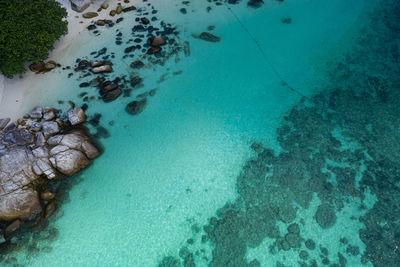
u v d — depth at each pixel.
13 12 13.59
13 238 11.95
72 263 11.72
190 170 14.23
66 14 16.73
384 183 14.05
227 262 11.92
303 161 14.66
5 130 14.28
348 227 12.91
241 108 16.41
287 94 17.16
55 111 15.16
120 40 18.00
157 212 13.05
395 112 16.45
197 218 12.98
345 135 15.66
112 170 14.02
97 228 12.53
